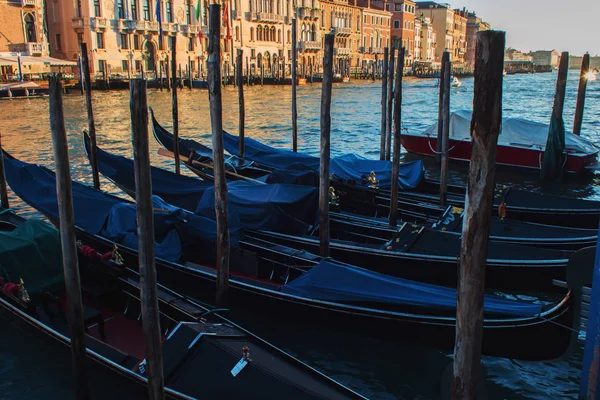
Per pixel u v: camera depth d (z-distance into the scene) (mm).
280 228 9930
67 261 5723
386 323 7488
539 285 8922
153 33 50562
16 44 42406
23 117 30484
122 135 25609
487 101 3723
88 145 13688
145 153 4980
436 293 7410
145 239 5090
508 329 6852
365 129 29141
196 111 35406
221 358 6059
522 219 12156
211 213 10016
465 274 4043
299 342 7957
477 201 3891
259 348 6430
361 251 9547
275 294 8031
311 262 8836
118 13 48094
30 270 8148
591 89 61219
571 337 6281
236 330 6699
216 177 7797
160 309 7512
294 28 17219
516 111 36469
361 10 75812
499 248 9203
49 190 10891
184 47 53531
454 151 19266
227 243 8039
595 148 17688
